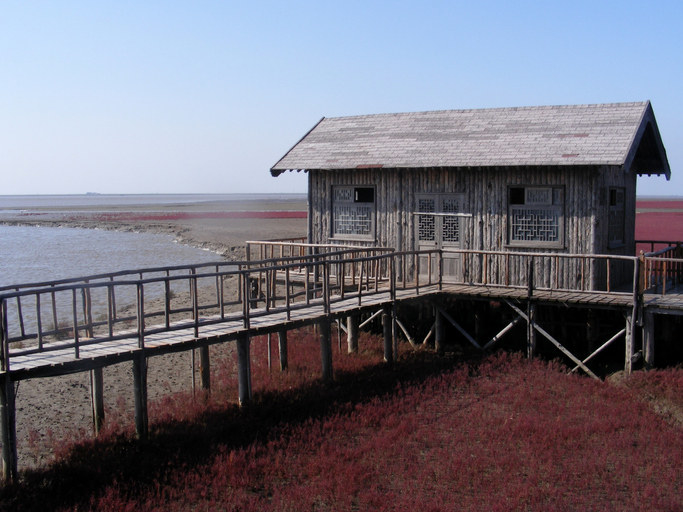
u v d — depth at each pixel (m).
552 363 14.03
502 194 15.61
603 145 14.57
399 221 16.89
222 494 8.68
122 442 10.09
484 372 13.63
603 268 15.16
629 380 12.57
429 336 16.08
